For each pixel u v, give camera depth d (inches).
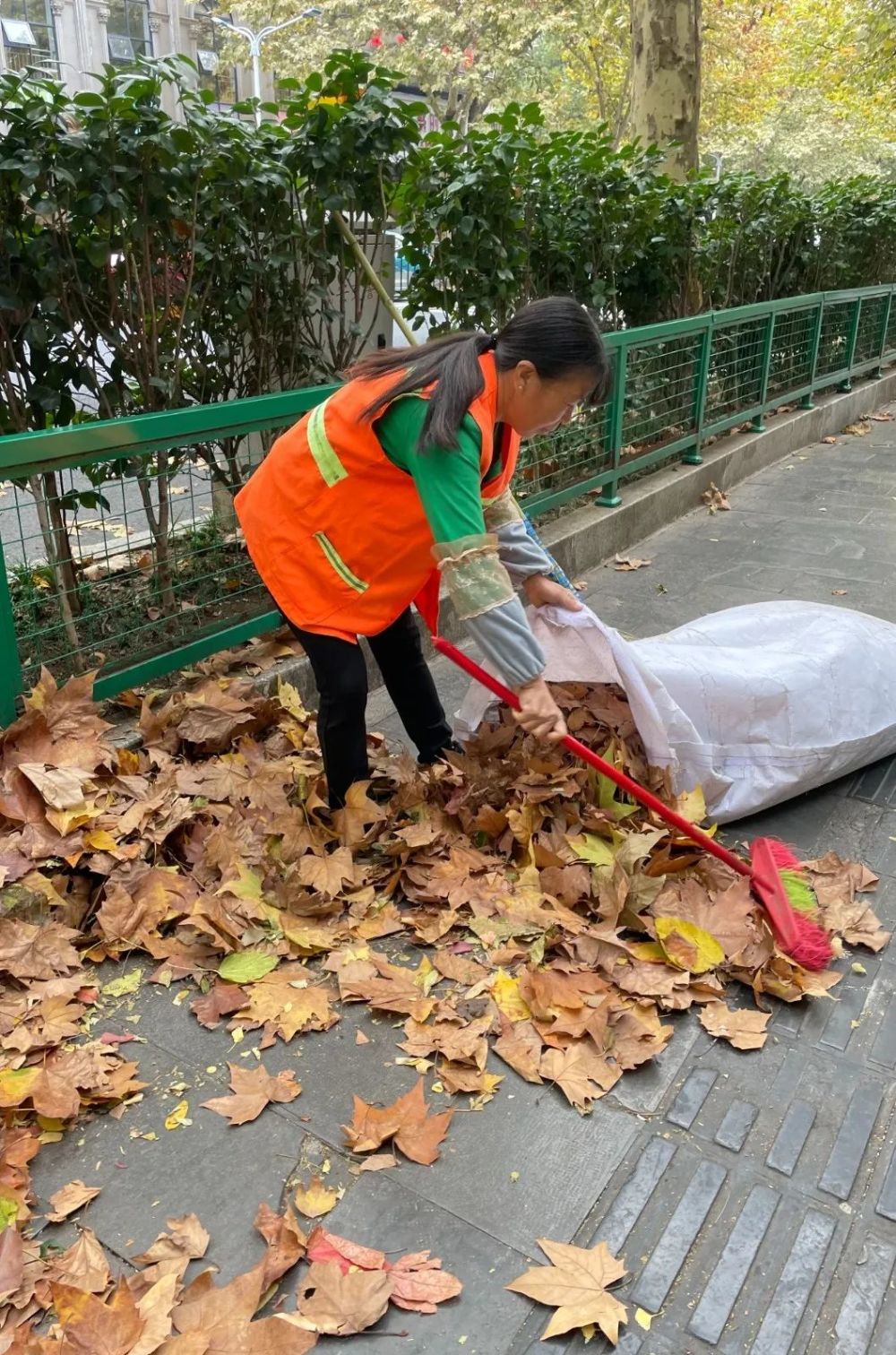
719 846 95.7
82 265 124.0
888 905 99.5
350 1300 59.7
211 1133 72.0
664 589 181.2
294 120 141.3
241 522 95.9
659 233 220.5
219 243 134.6
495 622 80.0
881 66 743.1
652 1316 60.7
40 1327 58.9
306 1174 69.0
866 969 91.0
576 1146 71.7
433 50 807.7
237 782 106.9
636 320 233.1
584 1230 65.7
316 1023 81.1
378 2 837.8
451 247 166.4
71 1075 74.0
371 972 86.4
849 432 323.0
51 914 88.9
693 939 88.9
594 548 190.4
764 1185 69.3
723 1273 63.3
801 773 113.0
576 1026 80.2
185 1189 67.6
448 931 91.9
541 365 76.9
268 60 898.7
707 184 240.2
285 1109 74.1
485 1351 58.5
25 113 110.2
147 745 112.6
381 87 141.7
